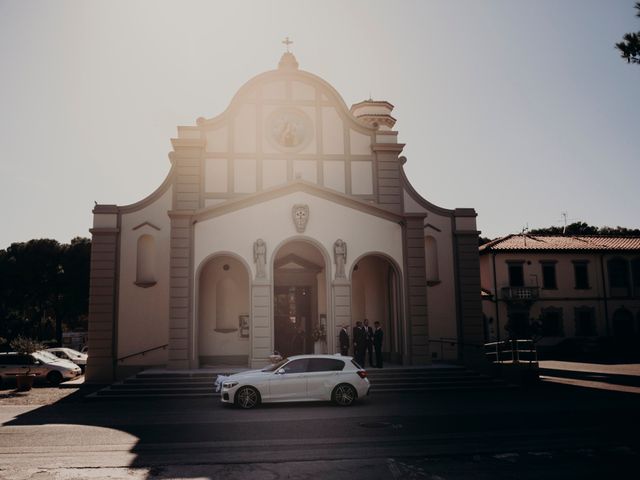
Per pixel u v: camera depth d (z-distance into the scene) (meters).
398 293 21.83
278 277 24.12
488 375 20.59
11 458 9.17
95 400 17.22
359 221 21.89
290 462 8.77
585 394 17.59
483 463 8.55
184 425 12.20
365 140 25.44
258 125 24.80
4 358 24.59
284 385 14.79
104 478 7.92
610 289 42.41
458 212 25.98
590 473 7.91
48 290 52.41
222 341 23.34
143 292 23.84
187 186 23.83
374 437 10.62
